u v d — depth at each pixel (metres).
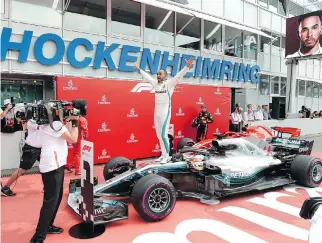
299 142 6.52
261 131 7.12
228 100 11.02
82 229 3.87
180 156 5.33
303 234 3.76
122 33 10.65
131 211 4.56
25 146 5.14
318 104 24.06
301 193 5.52
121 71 10.44
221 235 3.71
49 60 8.78
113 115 8.14
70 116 3.44
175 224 4.06
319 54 14.03
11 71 8.23
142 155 8.76
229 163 5.23
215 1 13.63
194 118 9.98
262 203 4.94
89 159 3.65
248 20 15.80
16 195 5.27
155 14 11.51
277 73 18.47
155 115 4.98
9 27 8.16
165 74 4.98
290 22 15.04
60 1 9.20
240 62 14.93
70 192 4.81
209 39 13.52
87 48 9.56
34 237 3.28
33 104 3.53
